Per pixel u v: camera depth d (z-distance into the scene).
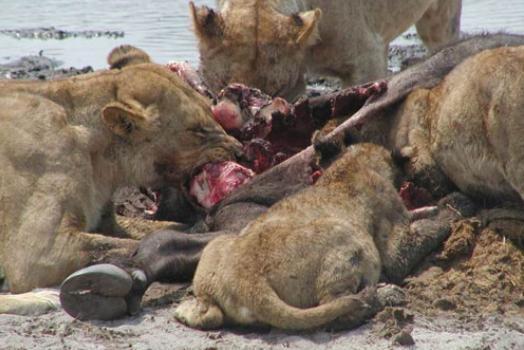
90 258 13.61
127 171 14.87
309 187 13.56
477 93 13.88
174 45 33.25
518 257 13.59
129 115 14.48
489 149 13.89
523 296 13.08
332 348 11.60
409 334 11.68
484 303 12.96
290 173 14.81
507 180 13.75
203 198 15.30
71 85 14.83
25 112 14.32
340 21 20.66
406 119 15.12
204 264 12.17
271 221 12.44
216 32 18.75
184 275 13.51
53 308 13.05
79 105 14.67
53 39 36.72
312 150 14.88
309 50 20.73
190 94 15.33
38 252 13.61
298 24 18.91
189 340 11.84
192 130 15.07
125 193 17.48
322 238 12.06
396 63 30.98
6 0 48.56
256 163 15.83
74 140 14.30
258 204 14.60
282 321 11.52
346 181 13.41
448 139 14.42
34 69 30.47
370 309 12.32
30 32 38.28
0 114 14.29
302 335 11.91
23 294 13.20
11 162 13.95
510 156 13.55
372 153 13.94
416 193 14.52
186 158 15.09
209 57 18.81
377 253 12.76
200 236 13.70
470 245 13.80
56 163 14.05
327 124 15.91
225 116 16.31
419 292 13.12
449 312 12.73
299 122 16.16
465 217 14.32
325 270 11.93
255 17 18.94
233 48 18.59
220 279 11.91
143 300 13.20
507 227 13.90
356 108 15.85
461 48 15.80
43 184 13.90
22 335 12.11
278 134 16.30
